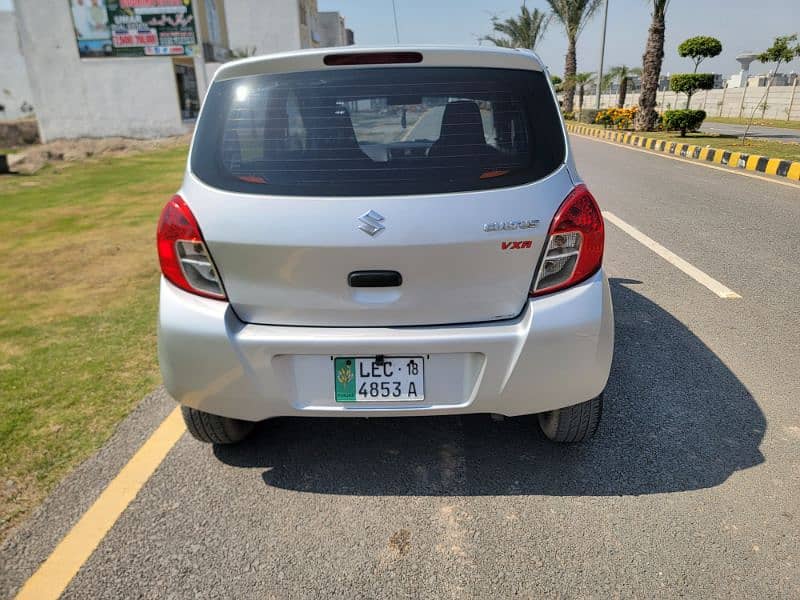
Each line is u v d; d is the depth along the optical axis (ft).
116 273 18.13
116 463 8.50
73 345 12.62
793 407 9.56
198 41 91.71
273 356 6.86
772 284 15.26
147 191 36.09
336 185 6.66
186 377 7.13
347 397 7.02
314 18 158.71
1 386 10.76
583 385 7.14
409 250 6.52
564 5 100.73
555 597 6.17
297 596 6.27
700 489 7.70
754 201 25.88
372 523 7.28
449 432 9.12
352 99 6.90
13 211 30.01
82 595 6.32
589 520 7.22
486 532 7.08
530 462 8.36
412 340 6.69
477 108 6.90
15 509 7.57
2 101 126.00
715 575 6.37
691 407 9.62
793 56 49.80
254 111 7.02
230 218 6.70
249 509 7.55
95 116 93.76
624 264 17.13
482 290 6.75
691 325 12.78
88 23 90.12
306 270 6.68
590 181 32.32
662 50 62.75
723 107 105.50
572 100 109.81
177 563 6.72
